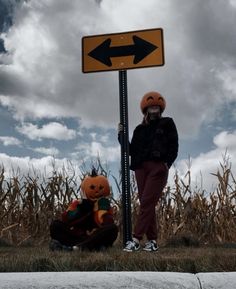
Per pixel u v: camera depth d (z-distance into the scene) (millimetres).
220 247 5879
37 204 7359
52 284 2307
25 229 7281
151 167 4508
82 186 4715
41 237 7105
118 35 5082
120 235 6906
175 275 2412
